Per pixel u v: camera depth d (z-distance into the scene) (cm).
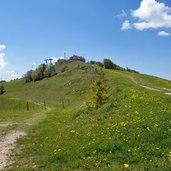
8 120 5738
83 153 1983
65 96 16000
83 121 3475
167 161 1628
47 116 6172
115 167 1680
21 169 1980
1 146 2962
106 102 4331
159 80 14175
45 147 2595
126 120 2673
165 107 3002
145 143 1955
